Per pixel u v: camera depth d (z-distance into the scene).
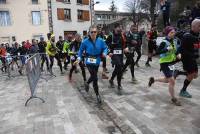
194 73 6.91
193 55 6.80
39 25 33.50
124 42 8.43
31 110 7.20
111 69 13.16
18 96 9.09
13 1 31.94
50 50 12.55
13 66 16.84
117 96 7.88
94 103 7.39
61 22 35.78
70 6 36.81
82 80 10.98
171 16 23.91
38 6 33.22
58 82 10.95
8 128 6.03
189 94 7.18
